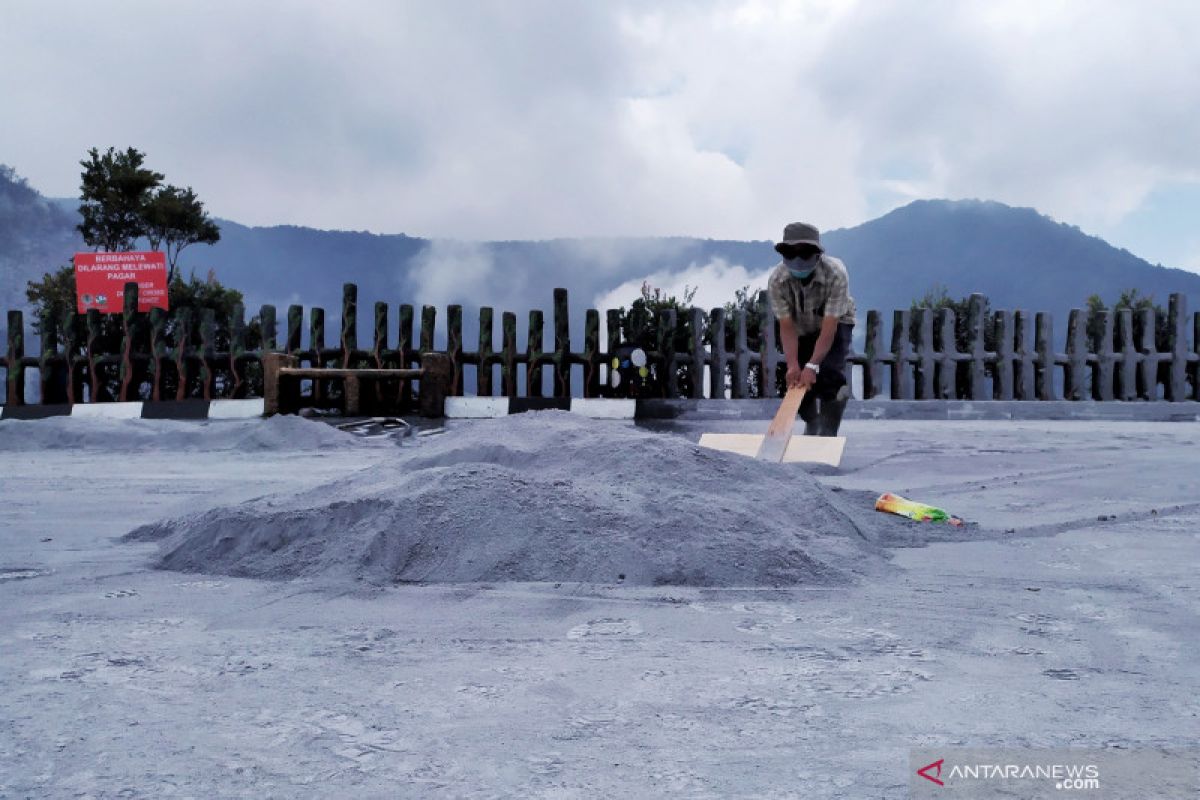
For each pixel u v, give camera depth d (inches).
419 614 95.8
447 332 510.3
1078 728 63.4
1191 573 120.2
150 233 898.7
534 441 161.3
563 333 508.1
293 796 52.0
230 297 764.0
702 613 96.8
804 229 258.5
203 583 110.7
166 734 61.2
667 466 145.7
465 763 56.7
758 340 541.0
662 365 512.4
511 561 113.2
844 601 102.9
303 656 80.1
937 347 562.6
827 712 66.4
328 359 509.0
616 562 112.4
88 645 83.4
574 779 54.5
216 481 236.4
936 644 85.5
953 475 249.0
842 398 279.0
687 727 63.2
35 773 54.8
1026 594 107.1
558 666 77.6
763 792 52.7
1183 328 594.6
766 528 123.7
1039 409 546.6
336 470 268.7
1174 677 75.5
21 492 212.4
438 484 123.9
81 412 505.7
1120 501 195.5
